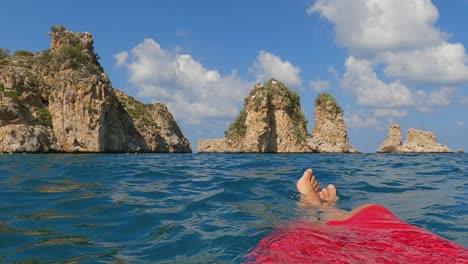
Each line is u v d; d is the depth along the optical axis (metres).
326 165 15.20
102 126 47.81
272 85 62.06
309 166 14.23
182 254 3.09
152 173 10.48
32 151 42.03
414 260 2.48
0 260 2.96
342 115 66.62
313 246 2.91
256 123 59.25
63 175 9.52
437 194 6.88
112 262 2.92
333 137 65.38
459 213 5.02
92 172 10.57
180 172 10.97
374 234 3.09
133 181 8.44
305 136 63.34
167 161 18.50
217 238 3.51
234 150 64.06
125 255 3.09
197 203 5.50
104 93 48.91
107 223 4.22
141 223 4.24
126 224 4.18
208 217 4.52
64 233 3.78
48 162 16.16
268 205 5.34
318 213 4.74
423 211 5.17
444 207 5.48
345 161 19.27
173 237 3.61
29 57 56.09
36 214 4.67
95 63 60.62
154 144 62.22
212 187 7.40
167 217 4.54
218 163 16.30
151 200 5.78
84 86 46.41
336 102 66.75
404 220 4.59
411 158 24.92
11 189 6.75
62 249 3.25
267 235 3.53
